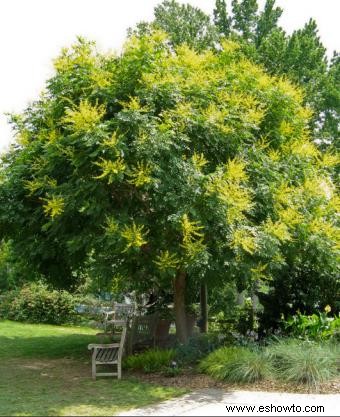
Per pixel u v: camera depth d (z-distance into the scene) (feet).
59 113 25.29
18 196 27.02
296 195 25.02
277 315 32.07
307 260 27.73
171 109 23.80
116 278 26.50
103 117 23.93
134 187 23.76
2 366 27.30
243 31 62.54
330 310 30.89
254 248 21.47
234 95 24.64
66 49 25.36
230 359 21.79
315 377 19.89
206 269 22.80
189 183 21.95
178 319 27.94
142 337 29.19
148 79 23.26
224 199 20.74
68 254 28.17
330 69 57.31
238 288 32.83
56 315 50.11
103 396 19.48
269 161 25.34
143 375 23.36
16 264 35.45
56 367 26.86
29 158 26.71
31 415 16.67
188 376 22.33
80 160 22.13
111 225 20.95
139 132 21.62
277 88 27.81
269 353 21.84
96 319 49.96
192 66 26.35
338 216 26.04
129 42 25.34
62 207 22.43
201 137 23.73
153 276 28.09
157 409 17.30
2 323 48.21
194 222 20.70
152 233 24.03
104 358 23.91
